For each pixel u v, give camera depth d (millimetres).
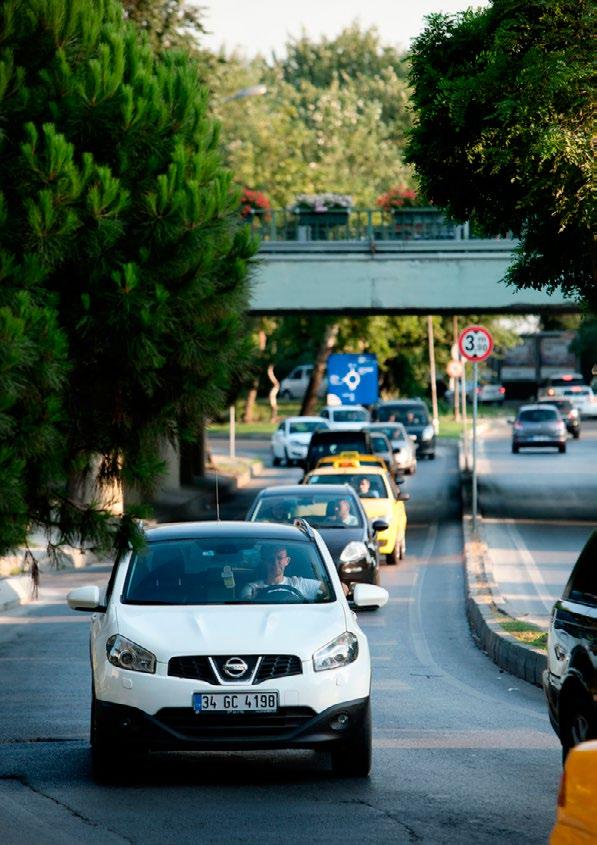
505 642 46375
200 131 30859
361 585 32562
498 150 38688
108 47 29594
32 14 28938
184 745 27125
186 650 27516
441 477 143500
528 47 39062
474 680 43906
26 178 27484
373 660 48344
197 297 29516
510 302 107438
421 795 26781
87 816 25109
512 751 31562
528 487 129500
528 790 27234
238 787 27781
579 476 141000
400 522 79188
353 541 61406
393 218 111500
